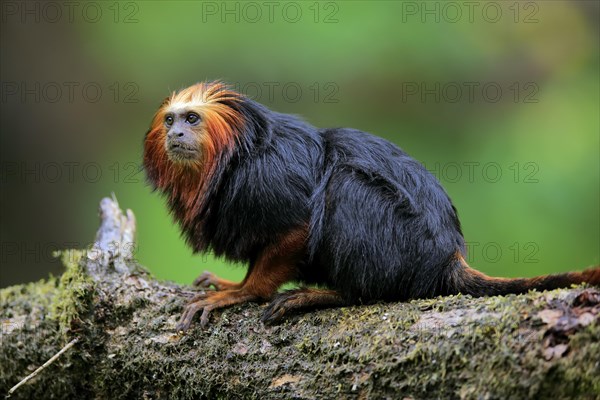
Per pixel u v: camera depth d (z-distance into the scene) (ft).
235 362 26.30
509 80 66.69
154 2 68.28
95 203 70.79
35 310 30.83
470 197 62.44
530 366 20.72
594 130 63.93
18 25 69.92
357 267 27.73
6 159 71.41
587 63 67.72
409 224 27.73
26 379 27.68
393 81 65.67
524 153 63.52
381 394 23.26
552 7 67.62
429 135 65.77
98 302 29.12
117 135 71.20
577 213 59.93
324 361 24.67
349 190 28.12
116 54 69.46
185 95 32.07
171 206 33.01
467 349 22.06
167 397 27.66
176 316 28.35
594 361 19.80
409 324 23.79
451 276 27.40
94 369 28.96
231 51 66.69
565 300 21.30
